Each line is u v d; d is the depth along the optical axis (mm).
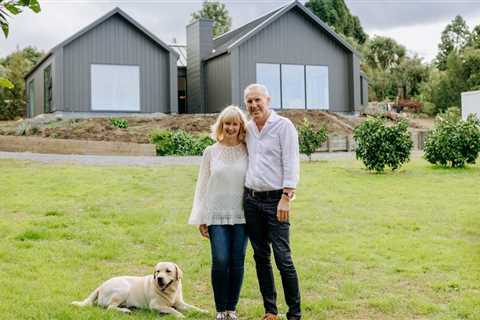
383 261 7504
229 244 5289
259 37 27703
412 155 20875
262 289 5352
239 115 5266
